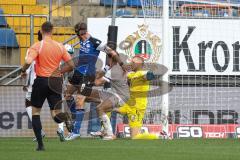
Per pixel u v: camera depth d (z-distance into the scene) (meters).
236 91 40.44
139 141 34.56
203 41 40.12
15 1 52.78
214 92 40.28
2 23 50.06
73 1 50.34
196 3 41.47
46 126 40.12
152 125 37.88
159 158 24.75
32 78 35.56
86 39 35.84
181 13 40.69
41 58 28.56
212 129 39.12
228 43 40.28
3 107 40.66
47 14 50.50
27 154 26.25
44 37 29.08
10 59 48.06
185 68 40.00
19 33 49.28
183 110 39.94
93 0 51.84
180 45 39.91
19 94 40.59
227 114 40.44
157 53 39.12
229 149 29.42
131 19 40.28
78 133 36.66
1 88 40.62
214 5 41.59
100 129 38.69
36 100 28.08
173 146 31.14
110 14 49.00
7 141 35.25
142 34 40.12
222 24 40.22
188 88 40.06
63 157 25.02
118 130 38.81
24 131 40.59
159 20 39.75
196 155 26.12
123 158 24.69
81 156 25.48
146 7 40.25
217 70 40.28
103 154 26.44
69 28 48.91
